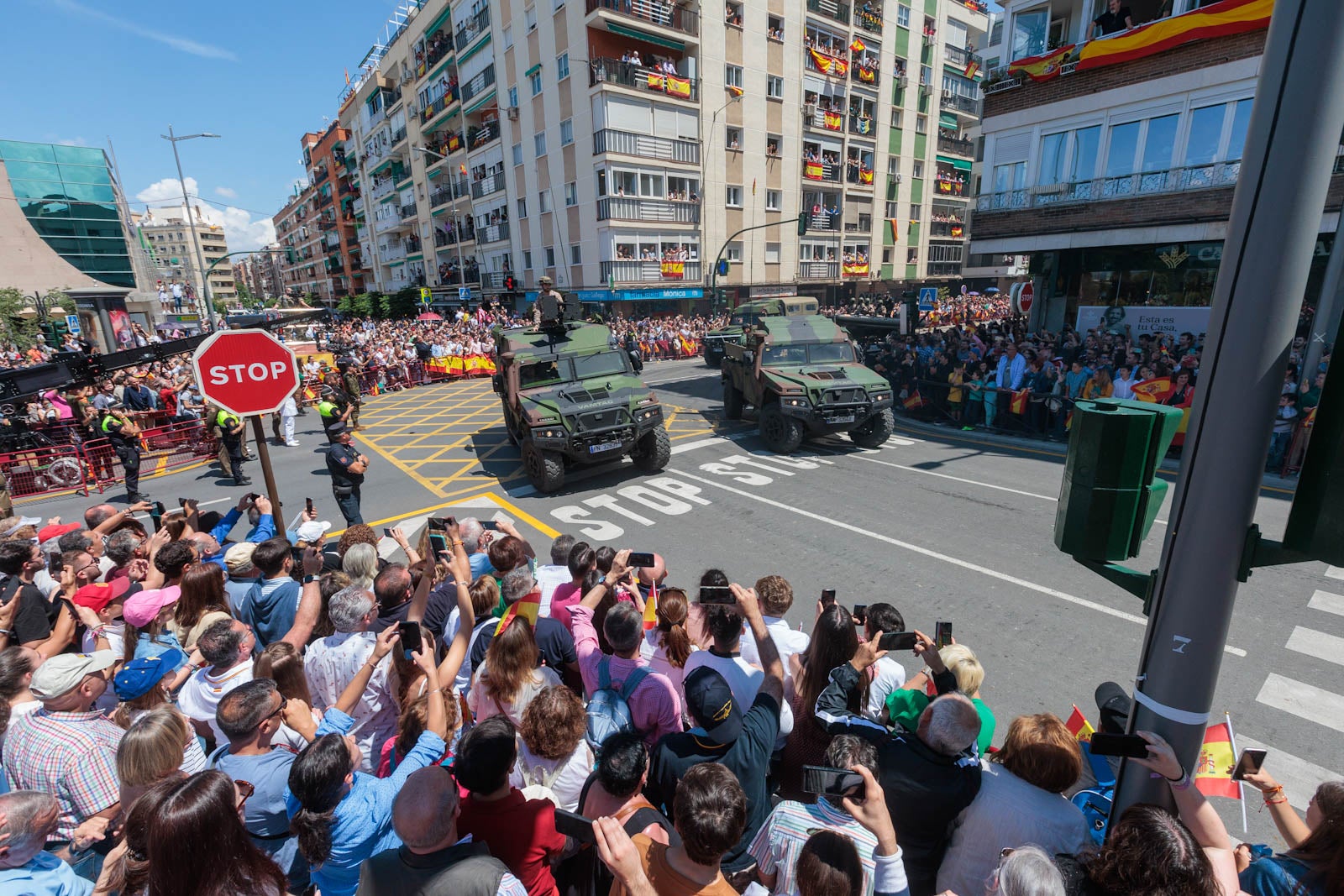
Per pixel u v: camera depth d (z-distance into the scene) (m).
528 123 31.73
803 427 12.12
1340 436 1.67
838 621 3.00
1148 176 14.52
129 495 10.79
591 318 22.59
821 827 2.34
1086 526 2.16
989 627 6.00
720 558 7.75
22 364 19.31
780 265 33.91
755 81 30.75
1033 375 12.76
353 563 4.64
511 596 3.91
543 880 2.41
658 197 28.80
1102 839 2.88
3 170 32.22
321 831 2.29
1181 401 10.72
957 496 9.54
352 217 65.19
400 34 43.34
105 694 3.91
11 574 4.44
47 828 2.24
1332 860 2.04
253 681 2.75
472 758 2.29
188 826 1.93
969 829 2.42
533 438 9.96
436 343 24.44
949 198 42.72
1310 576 6.69
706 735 2.59
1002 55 17.64
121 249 36.34
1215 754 3.02
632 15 26.52
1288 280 1.73
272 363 4.48
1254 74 12.80
